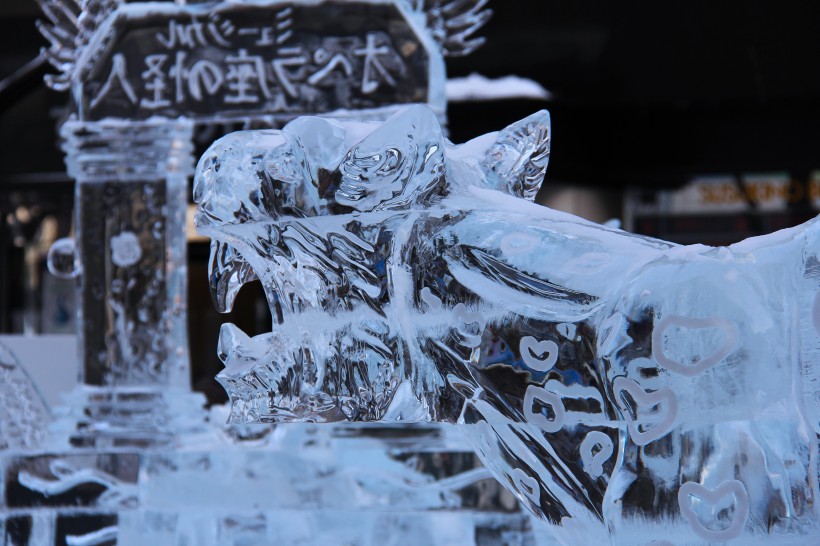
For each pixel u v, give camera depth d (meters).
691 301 4.54
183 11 13.48
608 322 4.61
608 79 37.88
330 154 4.89
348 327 4.95
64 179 39.47
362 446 9.34
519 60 38.00
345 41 13.18
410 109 4.86
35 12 39.19
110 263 13.45
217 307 5.20
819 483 4.50
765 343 4.51
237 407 5.07
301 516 8.13
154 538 8.57
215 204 4.94
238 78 13.37
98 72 13.68
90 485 9.12
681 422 4.54
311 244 4.93
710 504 4.51
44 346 18.33
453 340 4.82
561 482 4.74
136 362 13.22
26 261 41.06
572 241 4.77
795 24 37.25
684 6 37.53
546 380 4.70
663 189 39.47
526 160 5.28
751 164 38.06
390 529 7.93
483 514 7.90
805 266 4.52
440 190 4.95
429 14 13.20
